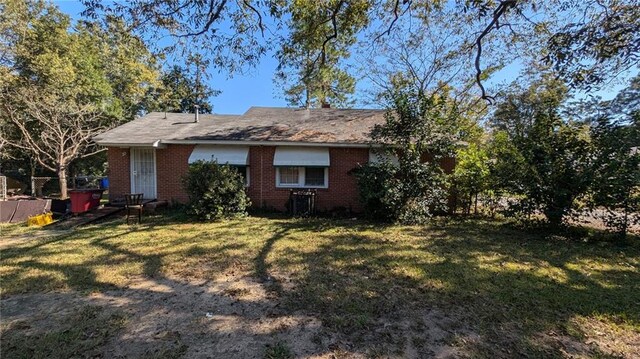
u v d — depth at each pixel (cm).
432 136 1276
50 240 961
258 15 990
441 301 550
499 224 1264
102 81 2605
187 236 1018
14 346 405
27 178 3092
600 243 983
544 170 1074
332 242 959
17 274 662
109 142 1445
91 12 830
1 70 2097
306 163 1473
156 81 3020
